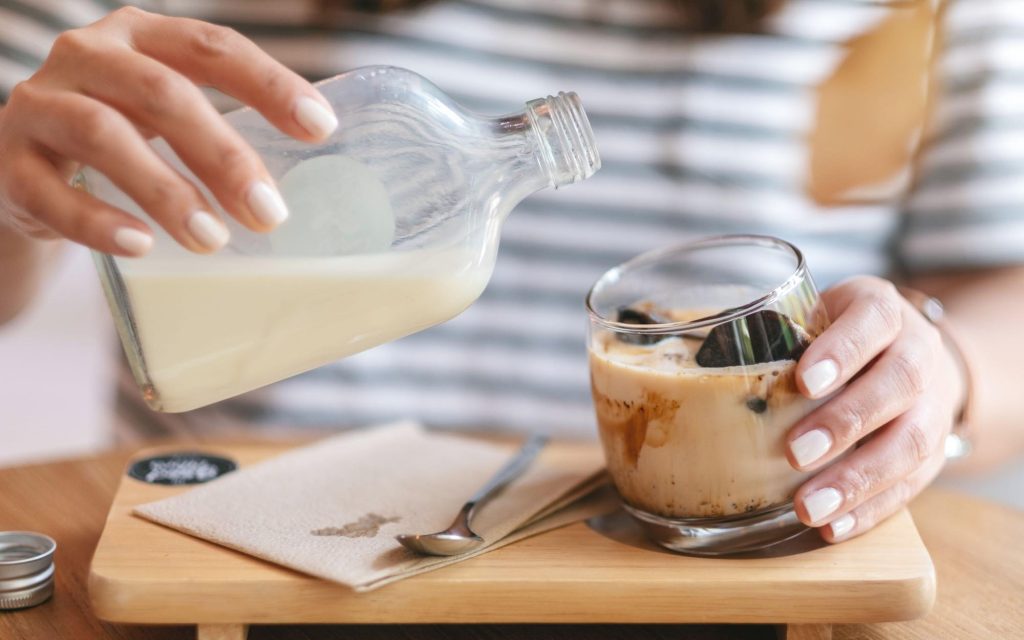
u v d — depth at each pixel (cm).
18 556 63
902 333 63
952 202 95
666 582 58
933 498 74
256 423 97
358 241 57
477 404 101
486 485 67
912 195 99
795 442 58
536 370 100
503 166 59
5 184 55
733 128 98
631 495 61
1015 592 64
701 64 98
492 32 97
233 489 67
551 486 67
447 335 99
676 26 98
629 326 60
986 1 95
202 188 56
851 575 58
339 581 57
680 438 59
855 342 59
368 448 73
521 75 98
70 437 167
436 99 58
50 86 55
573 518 64
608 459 62
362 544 60
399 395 99
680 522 60
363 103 57
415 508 65
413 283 58
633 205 99
